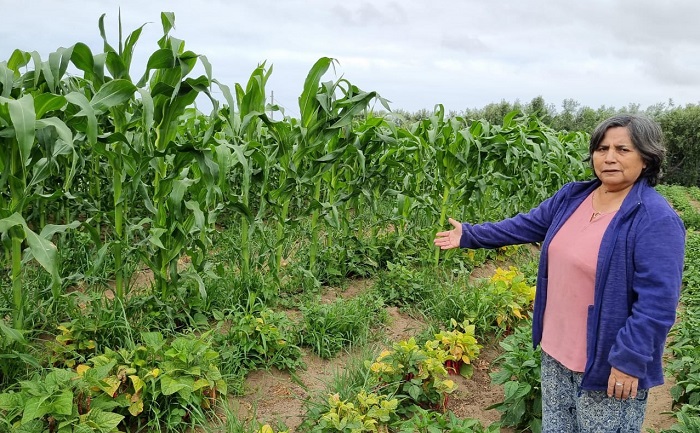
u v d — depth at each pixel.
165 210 4.03
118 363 3.12
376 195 6.25
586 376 2.14
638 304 1.96
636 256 1.99
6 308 3.49
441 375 3.57
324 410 3.23
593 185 2.32
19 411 2.59
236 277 4.91
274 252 4.91
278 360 3.93
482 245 2.79
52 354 3.42
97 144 3.49
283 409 3.49
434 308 5.04
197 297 4.39
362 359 3.94
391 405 3.06
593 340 2.11
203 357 3.27
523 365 3.28
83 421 2.61
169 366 3.11
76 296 3.94
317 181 5.29
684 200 21.16
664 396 4.04
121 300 3.87
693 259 8.70
